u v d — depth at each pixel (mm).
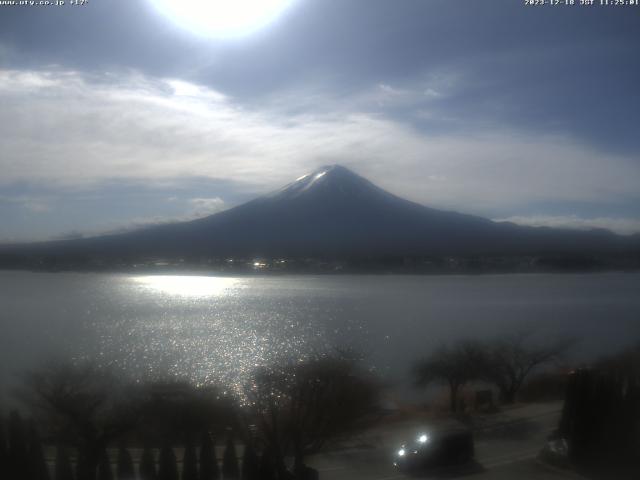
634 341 31141
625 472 12664
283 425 13664
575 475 12539
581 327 43625
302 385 15609
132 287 105688
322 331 44562
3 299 68750
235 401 15750
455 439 13359
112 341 37750
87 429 14211
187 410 15195
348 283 111375
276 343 36344
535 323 47500
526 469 12938
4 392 18219
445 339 36156
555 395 21703
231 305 70875
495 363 23953
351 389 16250
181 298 82125
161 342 36812
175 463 11312
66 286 96188
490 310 59812
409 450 13203
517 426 16516
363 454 14086
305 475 12211
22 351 30719
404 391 22938
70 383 16562
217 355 30281
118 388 18422
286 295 87250
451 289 90625
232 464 11414
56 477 11109
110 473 11320
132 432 14680
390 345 34344
